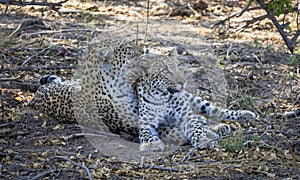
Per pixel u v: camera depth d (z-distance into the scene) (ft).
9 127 35.88
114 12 68.18
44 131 35.42
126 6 71.72
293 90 43.16
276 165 31.40
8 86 42.57
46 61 48.57
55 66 46.88
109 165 30.86
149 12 68.23
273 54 52.29
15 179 29.27
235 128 36.32
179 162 31.30
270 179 29.71
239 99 39.73
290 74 44.16
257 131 35.42
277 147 33.47
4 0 33.27
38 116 37.60
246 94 41.78
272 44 55.36
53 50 51.01
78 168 30.25
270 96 42.24
